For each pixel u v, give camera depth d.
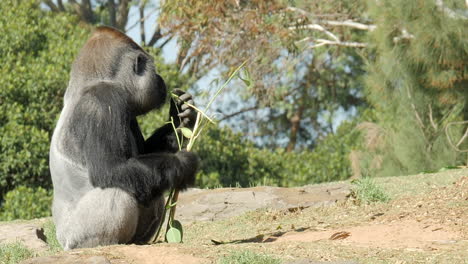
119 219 9.57
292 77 37.03
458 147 22.34
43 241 12.09
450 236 9.65
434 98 22.03
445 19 20.67
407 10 21.12
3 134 20.42
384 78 22.19
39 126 21.58
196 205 13.80
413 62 21.59
